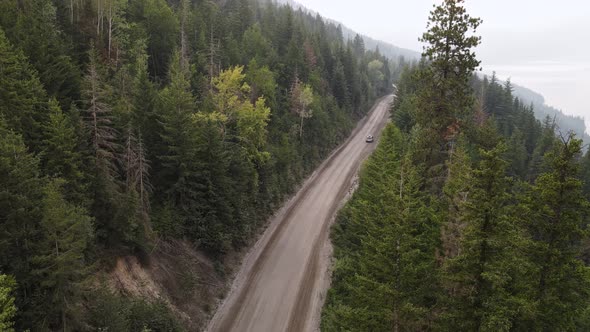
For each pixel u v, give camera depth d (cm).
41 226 1775
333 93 9256
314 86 7794
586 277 1603
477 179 1595
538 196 1673
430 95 2556
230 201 3625
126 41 4772
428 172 2617
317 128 7038
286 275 3556
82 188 2356
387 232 1769
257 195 4491
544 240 1677
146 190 3053
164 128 3191
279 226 4516
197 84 4903
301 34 9694
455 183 2186
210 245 3359
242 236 3825
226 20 7969
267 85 5741
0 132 2008
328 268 3681
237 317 2964
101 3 4669
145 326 2058
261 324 2908
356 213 3300
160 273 2830
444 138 2594
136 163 2788
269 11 11250
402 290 1728
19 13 3597
